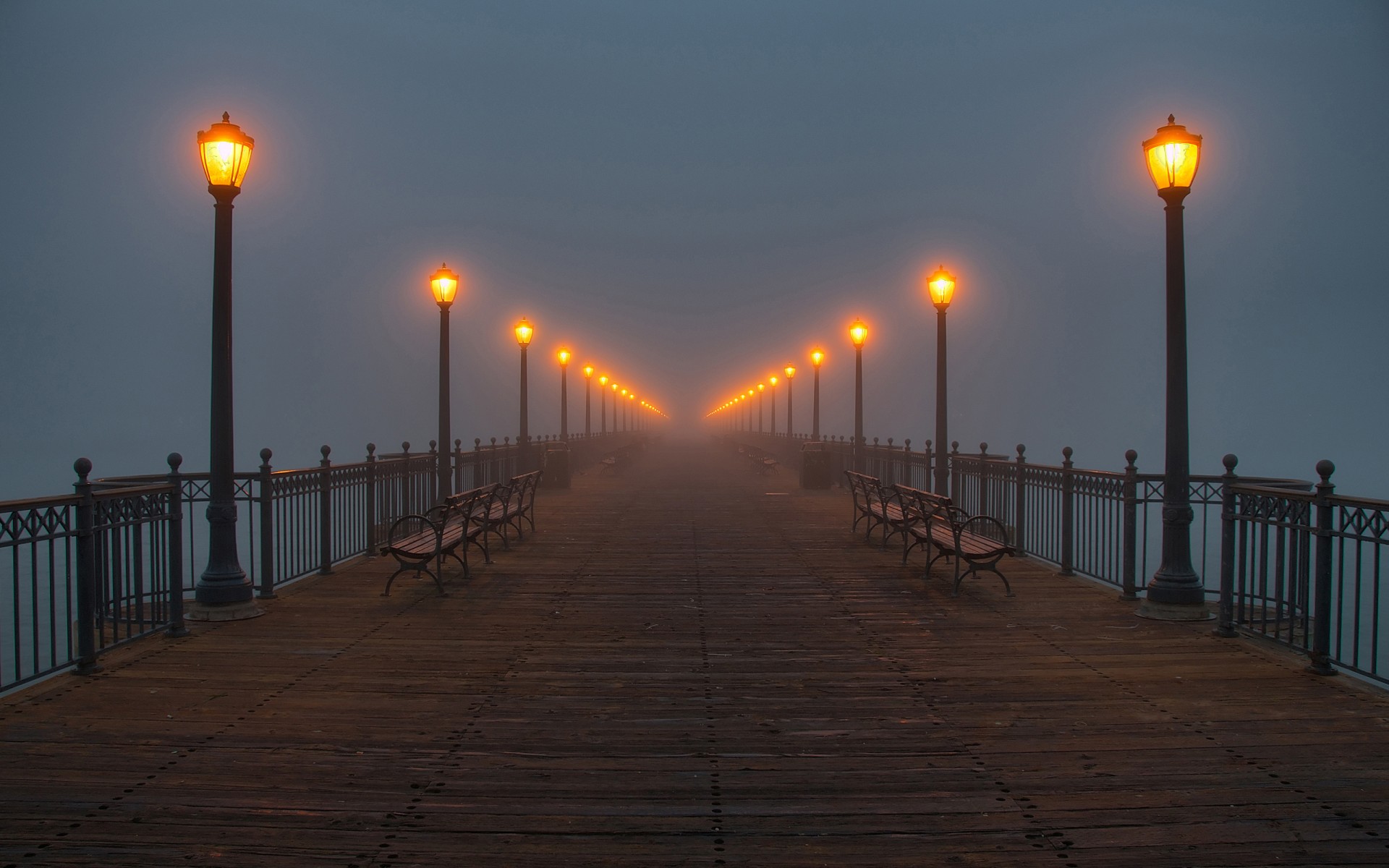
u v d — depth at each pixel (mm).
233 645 6758
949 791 4105
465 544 9594
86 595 5965
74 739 4715
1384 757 4508
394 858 3477
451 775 4266
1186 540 7805
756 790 4113
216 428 7762
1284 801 4004
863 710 5273
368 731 4879
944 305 13734
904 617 7812
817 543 12461
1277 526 6652
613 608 8188
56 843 3576
